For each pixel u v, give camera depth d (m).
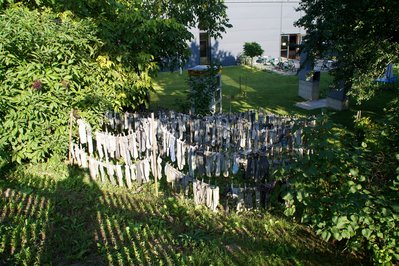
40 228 4.57
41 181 6.00
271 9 26.38
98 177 6.26
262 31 26.69
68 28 6.43
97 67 7.16
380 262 3.70
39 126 6.35
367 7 8.01
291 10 27.06
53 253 4.13
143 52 8.09
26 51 6.06
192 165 6.07
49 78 6.31
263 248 4.51
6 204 5.12
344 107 12.65
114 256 4.09
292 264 4.17
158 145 7.14
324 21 8.50
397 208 3.50
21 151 6.32
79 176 6.29
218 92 11.78
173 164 6.93
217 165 5.95
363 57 8.55
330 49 8.78
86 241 4.38
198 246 4.45
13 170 6.33
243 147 7.70
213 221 5.11
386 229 3.69
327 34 8.21
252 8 25.80
